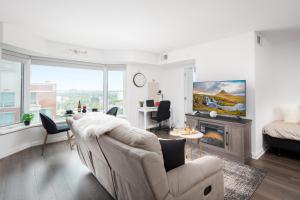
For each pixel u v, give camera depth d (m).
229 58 3.48
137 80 5.16
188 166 1.51
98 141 1.63
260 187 2.19
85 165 2.73
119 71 5.18
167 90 5.60
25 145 3.62
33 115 3.90
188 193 1.37
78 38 3.71
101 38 3.71
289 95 3.81
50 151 3.47
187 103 5.06
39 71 4.11
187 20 2.77
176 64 5.11
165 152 1.46
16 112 3.68
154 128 5.40
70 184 2.26
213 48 3.76
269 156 3.22
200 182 1.48
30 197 1.99
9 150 3.26
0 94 3.26
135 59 4.68
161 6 2.33
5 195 2.02
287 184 2.25
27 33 3.26
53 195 2.03
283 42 3.82
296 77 3.72
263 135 3.45
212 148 3.40
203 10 2.43
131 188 1.44
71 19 2.77
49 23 2.93
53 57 4.16
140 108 5.05
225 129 3.15
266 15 2.55
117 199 1.76
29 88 3.86
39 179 2.38
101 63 4.96
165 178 1.23
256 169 2.67
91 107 4.95
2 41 2.85
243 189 2.13
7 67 3.47
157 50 4.72
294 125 3.17
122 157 1.29
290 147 3.07
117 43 4.08
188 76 5.03
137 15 2.61
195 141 3.70
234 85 3.17
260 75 3.30
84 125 1.96
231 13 2.51
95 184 2.26
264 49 3.45
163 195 1.21
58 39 3.77
